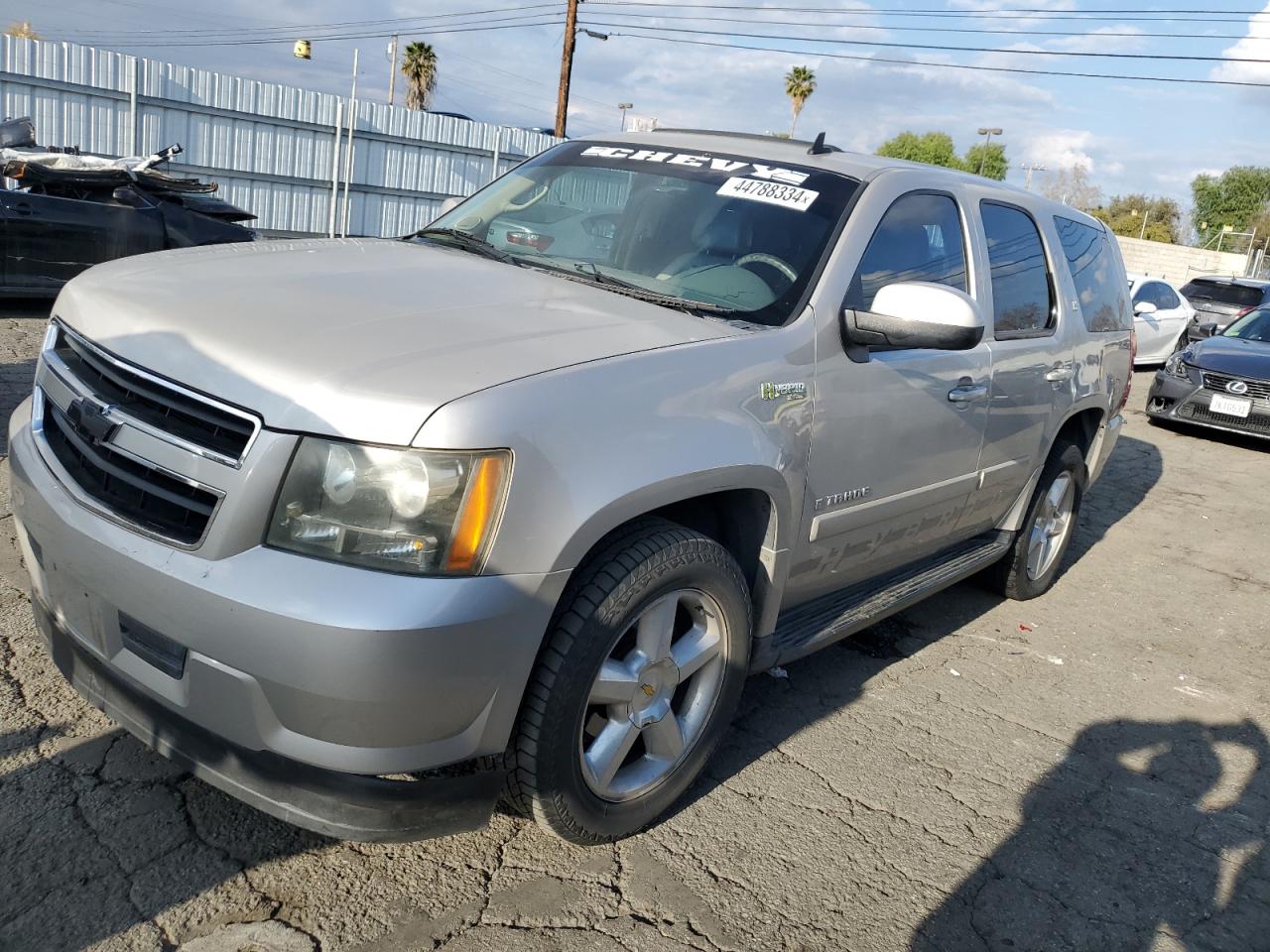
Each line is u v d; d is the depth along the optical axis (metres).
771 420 2.85
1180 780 3.68
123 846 2.53
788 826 3.05
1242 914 2.95
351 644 2.03
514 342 2.45
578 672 2.42
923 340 3.01
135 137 16.84
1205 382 10.72
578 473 2.29
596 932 2.49
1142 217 80.50
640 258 3.36
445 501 2.11
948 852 3.04
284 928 2.35
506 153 22.94
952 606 5.18
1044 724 3.99
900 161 3.91
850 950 2.56
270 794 2.20
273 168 18.97
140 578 2.20
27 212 9.09
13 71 15.31
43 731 2.93
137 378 2.36
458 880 2.61
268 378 2.18
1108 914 2.87
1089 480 5.49
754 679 4.02
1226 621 5.50
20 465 2.62
